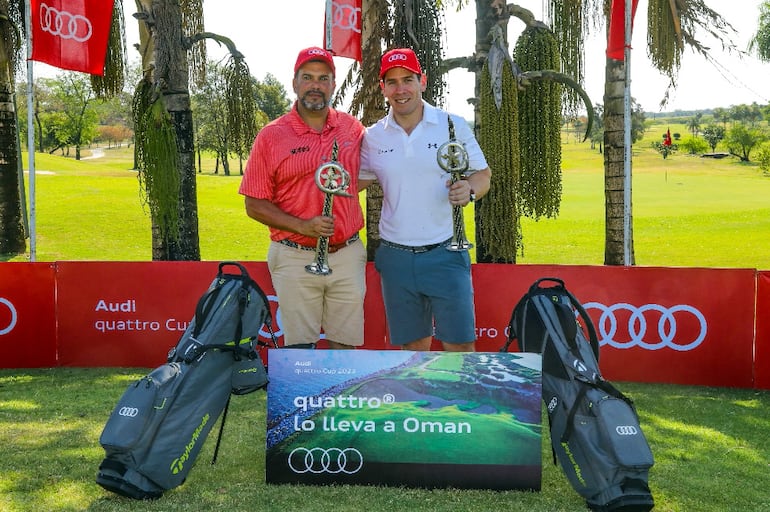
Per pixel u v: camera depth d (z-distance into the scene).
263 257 16.06
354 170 3.96
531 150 7.21
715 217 23.77
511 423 3.38
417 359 3.42
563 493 3.38
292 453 3.45
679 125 125.00
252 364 3.65
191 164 7.92
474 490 3.39
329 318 4.14
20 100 41.00
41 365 6.16
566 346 3.43
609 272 5.73
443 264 3.93
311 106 3.82
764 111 87.44
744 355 5.61
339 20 6.75
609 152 8.70
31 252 7.28
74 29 7.20
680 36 8.10
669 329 5.70
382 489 3.39
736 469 3.73
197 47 7.94
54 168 40.00
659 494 3.39
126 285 6.14
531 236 19.78
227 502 3.24
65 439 4.14
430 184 3.90
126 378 5.72
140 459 3.20
